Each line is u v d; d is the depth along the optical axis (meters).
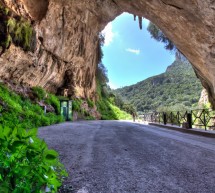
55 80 24.89
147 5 12.28
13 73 15.87
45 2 17.86
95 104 40.25
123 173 3.73
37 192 1.17
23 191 1.10
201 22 9.51
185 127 12.84
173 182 3.34
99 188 3.01
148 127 16.56
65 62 26.09
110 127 14.91
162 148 6.35
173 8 10.44
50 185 1.33
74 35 24.64
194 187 3.14
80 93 32.31
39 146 1.30
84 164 4.23
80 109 29.09
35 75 19.33
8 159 1.12
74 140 7.39
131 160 4.69
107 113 43.97
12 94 13.37
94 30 29.09
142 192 2.91
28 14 16.69
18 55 15.20
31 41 16.66
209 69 11.89
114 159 4.73
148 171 3.89
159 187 3.11
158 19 12.96
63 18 21.05
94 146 6.35
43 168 1.25
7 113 9.39
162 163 4.50
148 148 6.30
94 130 11.86
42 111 15.49
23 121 10.36
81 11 22.16
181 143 7.51
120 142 7.36
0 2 13.49
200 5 8.69
